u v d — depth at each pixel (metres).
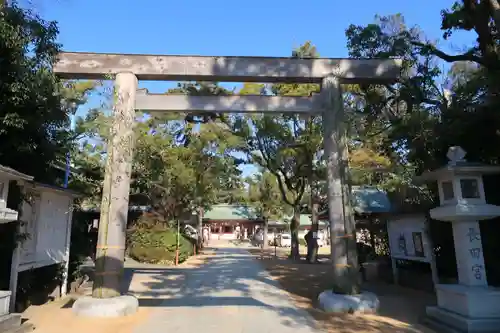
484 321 5.97
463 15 9.11
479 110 7.70
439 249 10.25
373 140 12.73
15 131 7.38
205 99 9.52
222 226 54.34
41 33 7.62
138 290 11.20
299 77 9.58
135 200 24.08
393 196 12.22
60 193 9.55
